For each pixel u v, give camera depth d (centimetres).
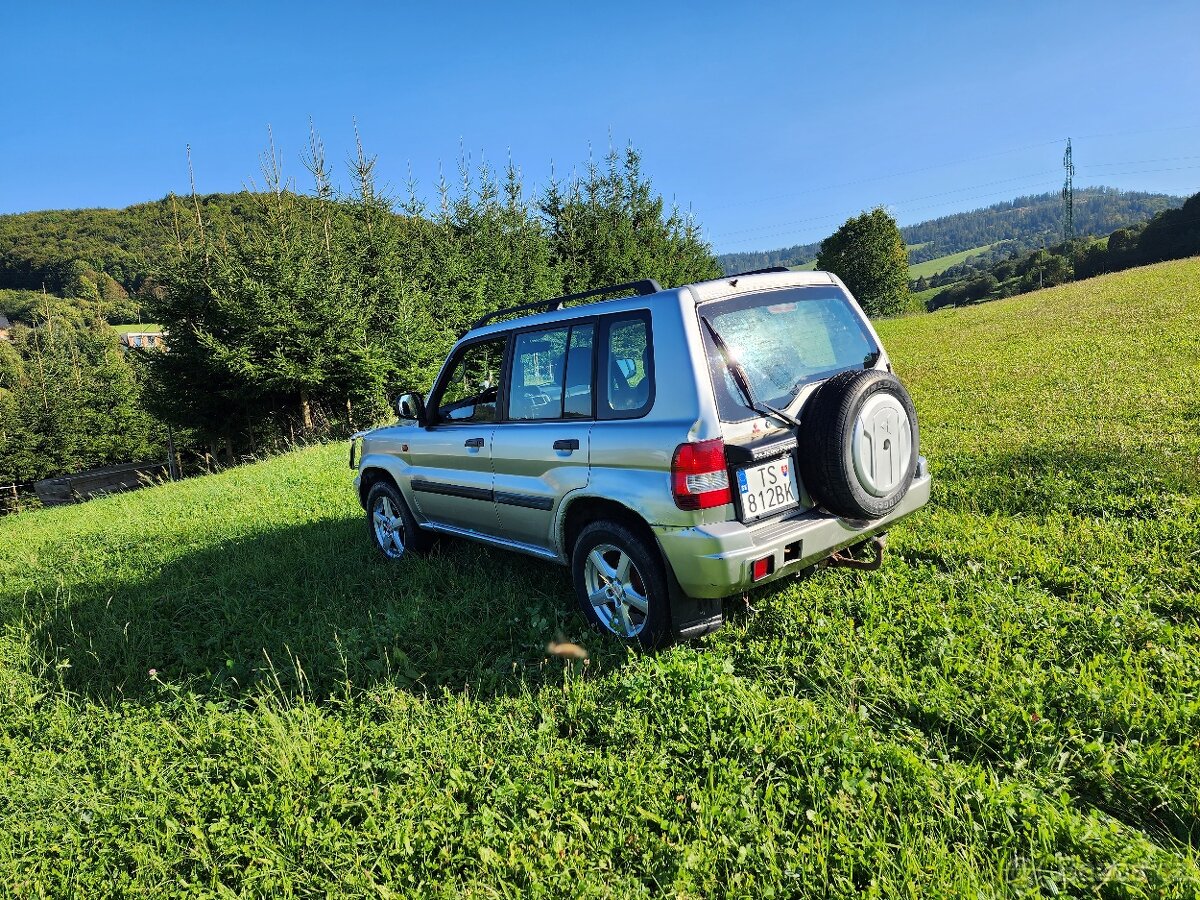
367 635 426
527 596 445
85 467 3488
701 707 293
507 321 457
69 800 304
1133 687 270
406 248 2281
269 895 237
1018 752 249
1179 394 827
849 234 7069
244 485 1105
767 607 386
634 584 370
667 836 234
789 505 334
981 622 336
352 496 853
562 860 230
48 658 478
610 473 357
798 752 261
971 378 1234
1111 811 227
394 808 266
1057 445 664
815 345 372
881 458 333
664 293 344
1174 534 409
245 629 470
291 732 322
